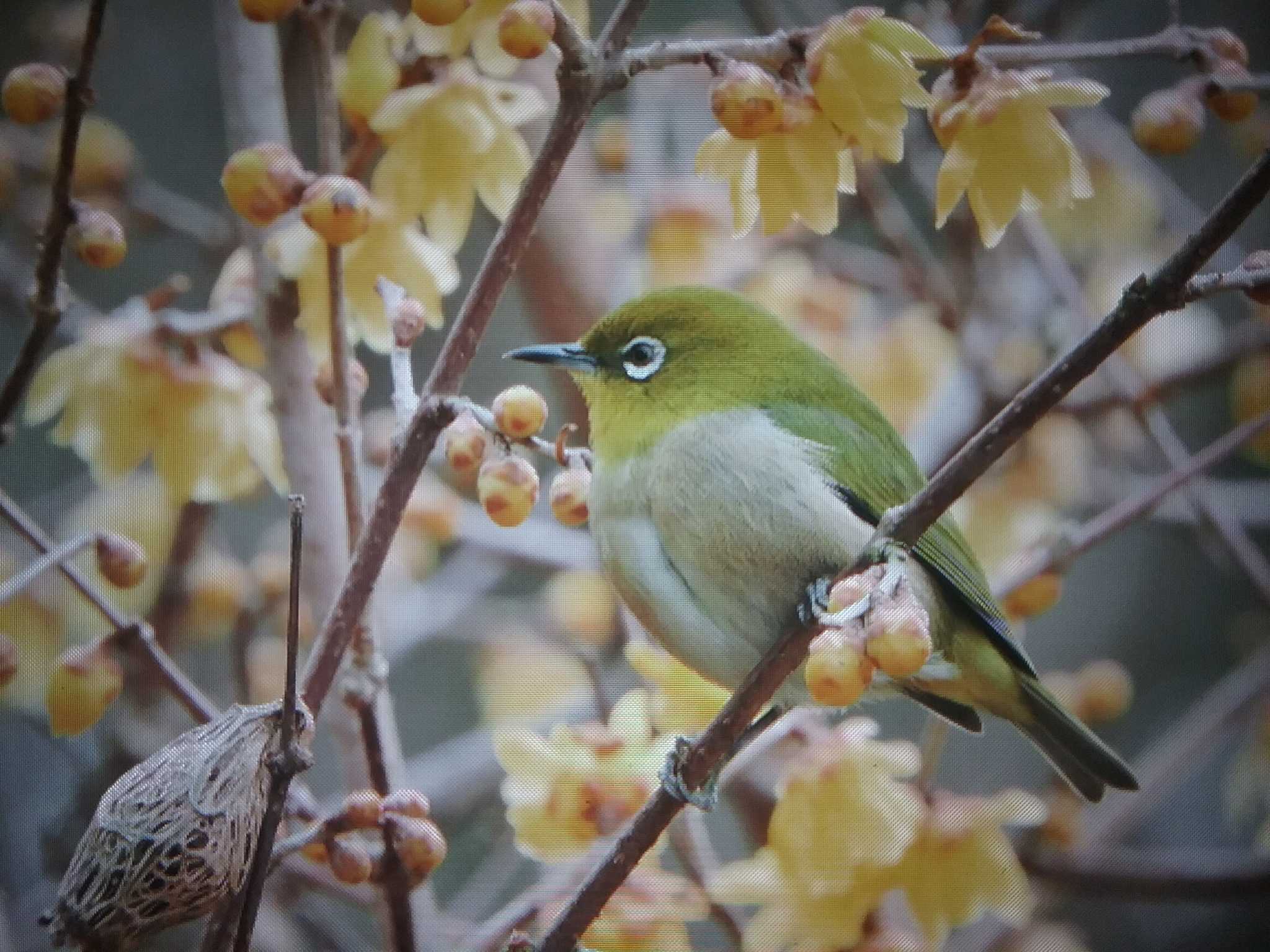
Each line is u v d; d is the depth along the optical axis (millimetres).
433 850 1588
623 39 1591
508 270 1592
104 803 1564
